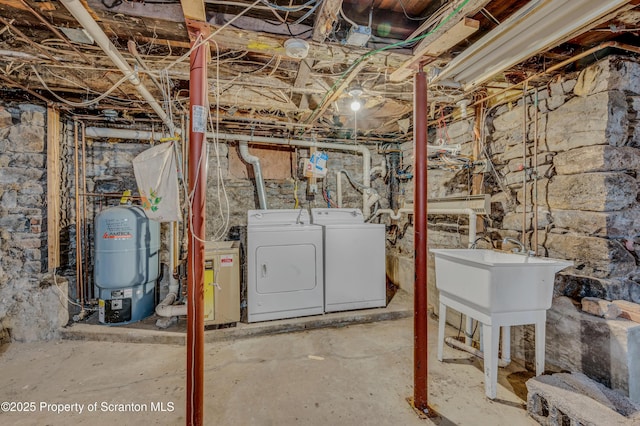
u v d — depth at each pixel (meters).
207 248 2.89
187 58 1.93
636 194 1.88
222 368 2.19
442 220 3.30
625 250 1.83
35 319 2.59
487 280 1.79
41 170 2.63
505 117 2.56
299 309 2.97
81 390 1.93
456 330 2.87
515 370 2.16
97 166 3.24
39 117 2.63
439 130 3.46
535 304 1.83
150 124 3.38
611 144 1.83
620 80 1.81
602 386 1.62
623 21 1.54
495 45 1.54
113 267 2.77
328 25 1.48
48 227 2.67
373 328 2.91
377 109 2.97
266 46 1.65
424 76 1.84
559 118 2.09
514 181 2.46
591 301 1.78
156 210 2.32
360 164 4.27
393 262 4.04
